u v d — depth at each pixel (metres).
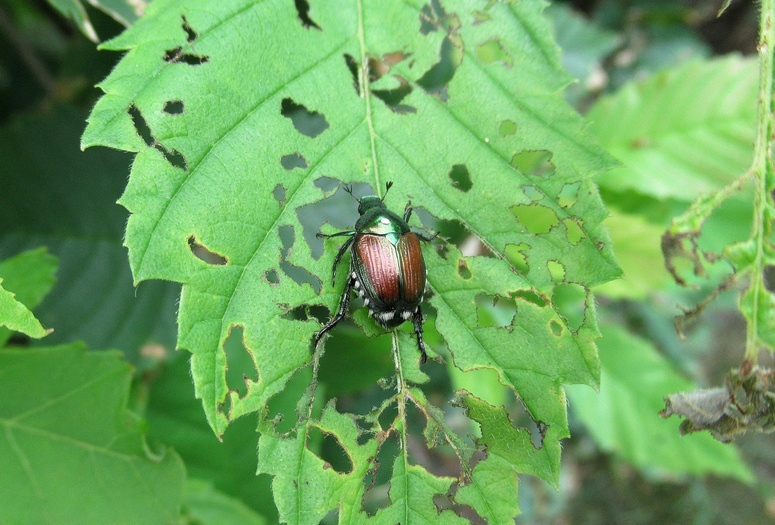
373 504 0.09
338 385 0.11
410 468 0.08
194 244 0.08
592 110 0.13
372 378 0.11
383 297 0.09
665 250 0.08
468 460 0.08
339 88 0.09
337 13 0.09
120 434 0.09
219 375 0.08
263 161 0.08
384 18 0.09
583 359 0.08
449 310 0.09
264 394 0.08
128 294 0.11
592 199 0.08
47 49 0.15
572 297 0.11
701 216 0.08
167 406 0.10
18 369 0.08
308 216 0.10
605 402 0.12
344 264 0.09
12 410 0.08
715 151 0.12
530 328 0.08
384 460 0.11
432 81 0.11
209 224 0.08
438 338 0.10
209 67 0.08
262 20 0.08
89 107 0.12
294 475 0.08
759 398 0.08
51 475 0.08
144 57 0.08
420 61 0.09
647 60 0.19
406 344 0.09
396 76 0.09
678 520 0.25
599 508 0.26
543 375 0.08
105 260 0.11
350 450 0.08
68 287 0.10
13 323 0.07
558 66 0.09
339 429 0.08
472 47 0.09
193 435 0.10
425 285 0.09
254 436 0.10
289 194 0.08
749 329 0.08
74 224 0.11
